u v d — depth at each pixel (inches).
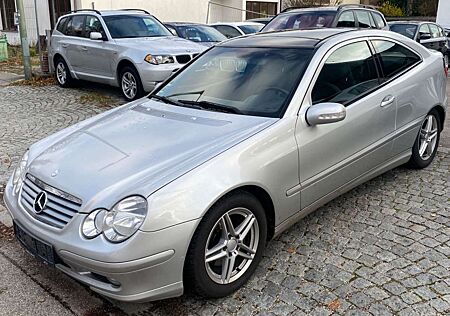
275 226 125.7
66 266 106.0
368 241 137.9
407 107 168.7
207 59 166.7
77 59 389.1
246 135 119.0
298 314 107.5
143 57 327.6
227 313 109.5
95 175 110.2
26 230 111.8
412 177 185.5
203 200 103.7
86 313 111.2
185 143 118.6
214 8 853.8
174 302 114.0
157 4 741.3
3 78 479.5
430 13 1171.9
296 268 125.6
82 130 140.3
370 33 164.6
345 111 128.6
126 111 151.0
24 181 122.6
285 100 131.4
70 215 104.6
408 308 107.7
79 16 393.7
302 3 968.9
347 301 111.0
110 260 96.2
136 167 110.6
